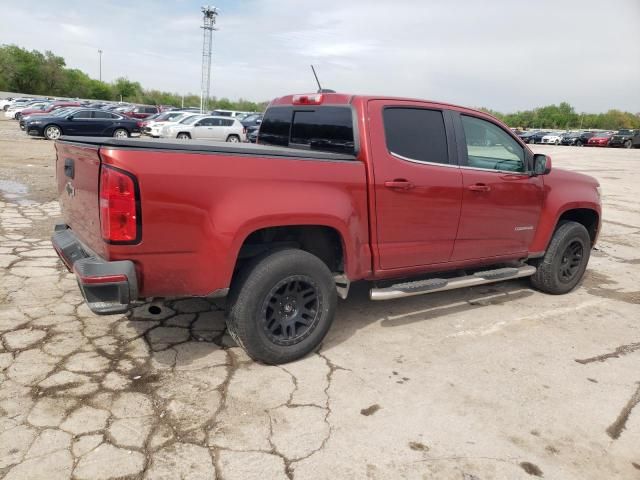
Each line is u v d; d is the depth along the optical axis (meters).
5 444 2.58
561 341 4.23
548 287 5.36
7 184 10.44
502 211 4.56
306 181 3.36
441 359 3.79
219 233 3.05
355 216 3.62
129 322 4.09
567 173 5.32
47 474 2.40
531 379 3.57
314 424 2.90
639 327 4.64
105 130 22.81
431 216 4.05
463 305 4.98
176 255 2.99
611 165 23.77
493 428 2.97
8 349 3.54
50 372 3.28
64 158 3.57
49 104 40.44
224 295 3.21
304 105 4.31
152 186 2.84
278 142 4.66
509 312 4.84
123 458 2.54
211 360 3.57
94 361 3.45
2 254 5.64
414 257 4.06
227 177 3.05
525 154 4.79
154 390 3.15
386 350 3.89
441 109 4.15
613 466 2.71
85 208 3.18
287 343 3.51
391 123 3.84
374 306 4.80
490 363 3.77
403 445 2.77
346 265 3.68
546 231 5.03
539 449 2.81
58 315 4.13
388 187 3.74
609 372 3.73
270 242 3.60
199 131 23.27
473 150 4.36
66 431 2.71
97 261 2.90
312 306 3.62
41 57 83.44
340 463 2.60
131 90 95.56
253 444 2.70
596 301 5.31
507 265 5.27
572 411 3.20
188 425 2.83
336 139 3.90
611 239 8.59
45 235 6.58
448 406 3.17
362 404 3.13
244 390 3.21
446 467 2.62
